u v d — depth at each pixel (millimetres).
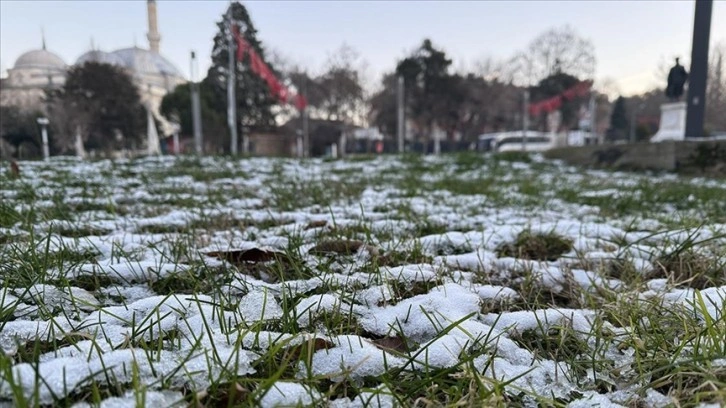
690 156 7406
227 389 784
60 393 725
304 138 31500
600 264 1748
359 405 799
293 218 2762
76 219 2570
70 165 7480
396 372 896
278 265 1560
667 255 1807
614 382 921
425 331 1135
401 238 2113
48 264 1532
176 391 768
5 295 1162
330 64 38312
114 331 1032
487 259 1826
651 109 43500
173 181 5309
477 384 844
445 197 4215
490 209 3475
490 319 1220
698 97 8719
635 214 3217
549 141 29359
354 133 38719
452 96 39406
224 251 1747
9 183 4312
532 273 1658
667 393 866
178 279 1478
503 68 44062
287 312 1122
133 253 1783
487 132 43469
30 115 24141
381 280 1474
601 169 8961
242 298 1267
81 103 24922
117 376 786
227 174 6426
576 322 1196
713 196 4125
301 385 819
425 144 37531
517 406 826
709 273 1630
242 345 975
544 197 4254
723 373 861
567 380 929
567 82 40312
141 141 28047
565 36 41531
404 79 38781
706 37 8547
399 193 4395
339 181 5621
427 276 1538
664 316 1202
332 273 1521
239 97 31266
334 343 1007
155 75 33562
